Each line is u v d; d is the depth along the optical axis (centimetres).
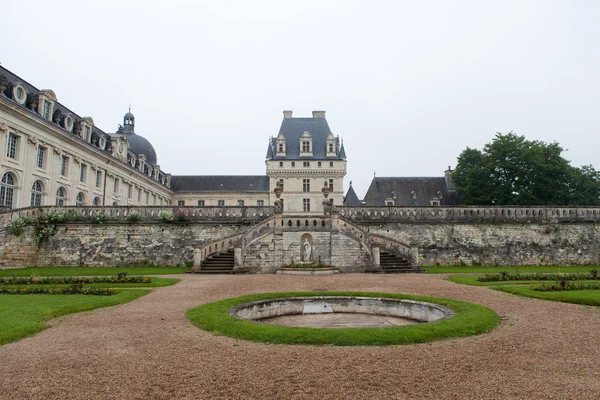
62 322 961
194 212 3006
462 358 677
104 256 2881
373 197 5472
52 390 539
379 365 640
